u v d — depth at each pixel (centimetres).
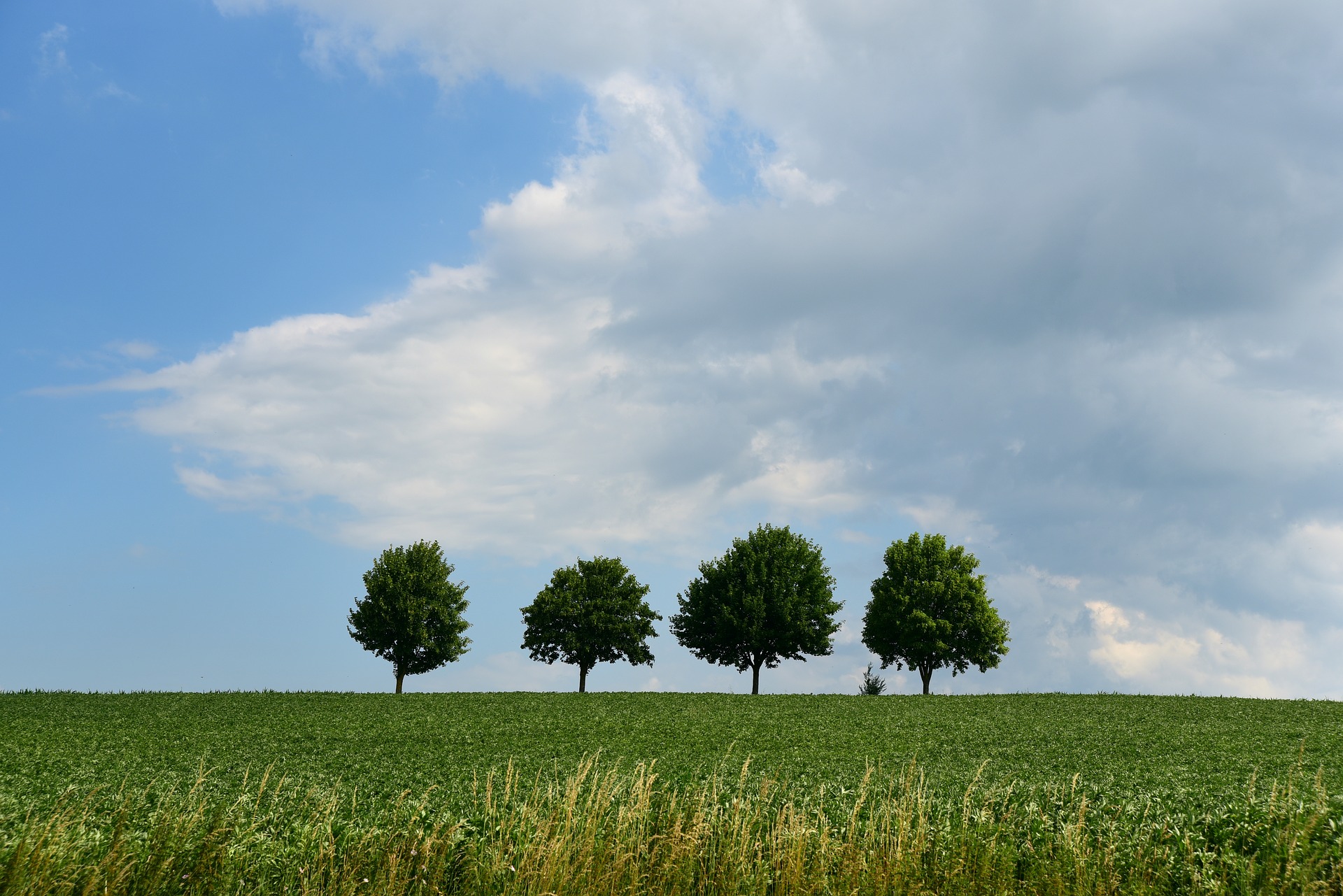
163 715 3378
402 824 1175
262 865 1041
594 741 2716
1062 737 2842
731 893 1016
